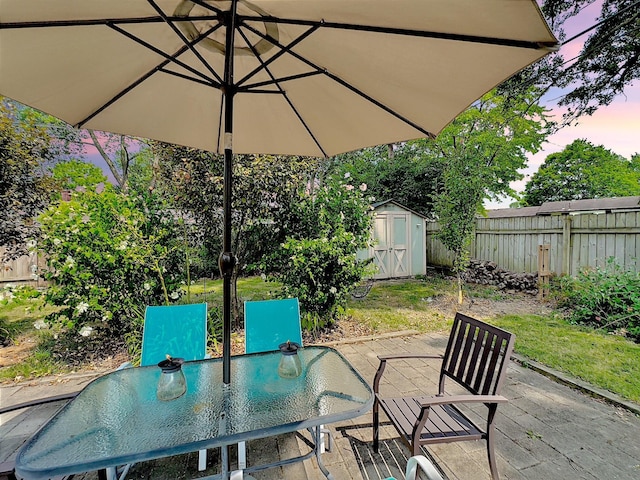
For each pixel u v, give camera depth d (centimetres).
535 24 110
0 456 225
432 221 965
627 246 521
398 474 209
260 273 481
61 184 472
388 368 362
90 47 160
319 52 170
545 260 632
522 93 694
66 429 146
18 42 143
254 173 439
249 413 156
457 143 701
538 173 2009
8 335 462
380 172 1405
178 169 438
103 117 218
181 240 432
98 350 407
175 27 147
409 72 159
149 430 144
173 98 214
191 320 266
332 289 431
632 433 246
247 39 176
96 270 371
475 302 637
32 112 495
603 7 579
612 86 638
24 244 445
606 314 471
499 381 182
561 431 249
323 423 151
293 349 194
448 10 115
